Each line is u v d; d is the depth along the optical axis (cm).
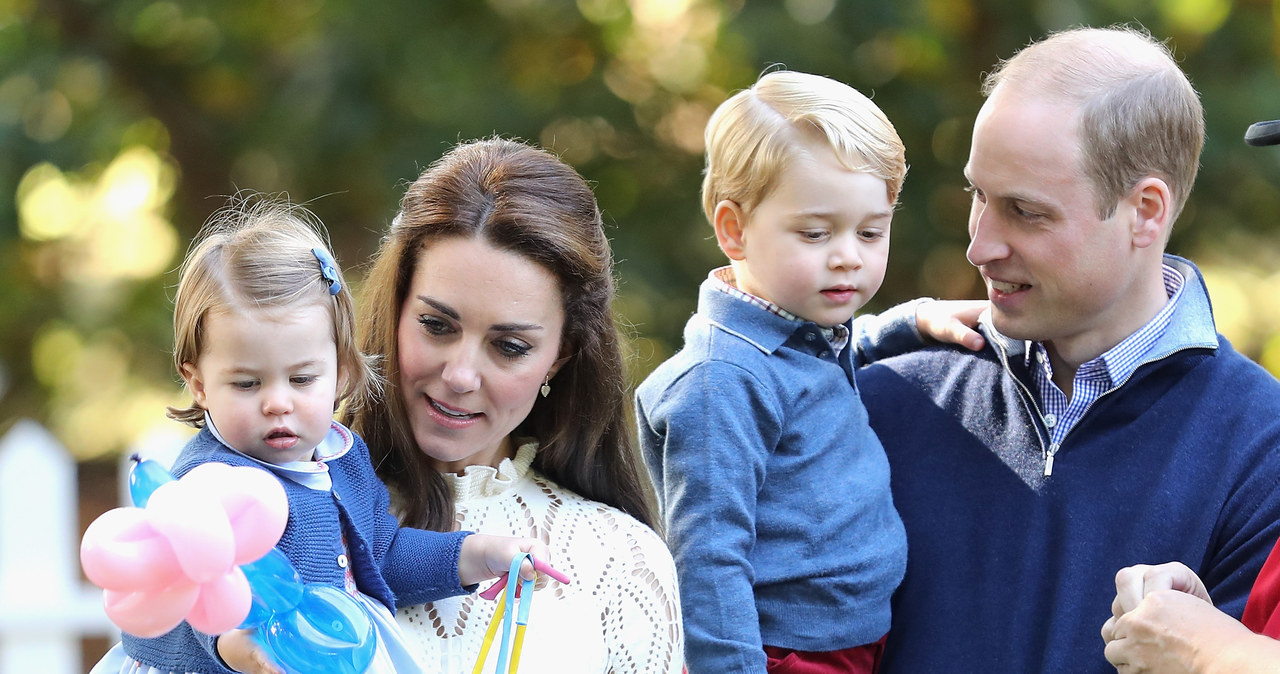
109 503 2858
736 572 920
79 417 3052
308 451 800
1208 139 2417
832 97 973
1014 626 971
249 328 761
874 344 1140
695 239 2591
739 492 938
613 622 899
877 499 1003
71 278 3042
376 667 760
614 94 2622
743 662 899
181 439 1669
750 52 2378
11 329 3061
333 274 805
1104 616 940
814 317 989
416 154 2459
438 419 853
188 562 629
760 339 978
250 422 767
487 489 904
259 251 784
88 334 2967
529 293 831
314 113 2498
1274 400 945
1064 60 935
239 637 701
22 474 1670
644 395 1010
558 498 931
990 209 948
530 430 953
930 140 2477
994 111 938
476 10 2623
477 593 827
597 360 912
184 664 756
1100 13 2470
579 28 2694
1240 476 925
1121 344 958
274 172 2739
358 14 2525
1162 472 946
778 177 962
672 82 2700
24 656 1647
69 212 2991
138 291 2986
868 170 960
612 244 2498
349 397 845
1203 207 2503
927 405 1068
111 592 636
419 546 832
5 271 2995
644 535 930
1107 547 949
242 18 2761
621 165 2667
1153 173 926
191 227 2894
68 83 2781
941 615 1005
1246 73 2533
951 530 1018
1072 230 918
